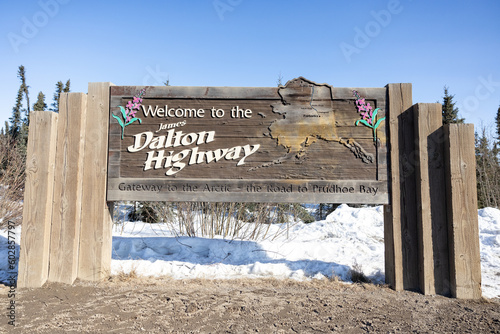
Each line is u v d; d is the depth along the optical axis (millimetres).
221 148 5223
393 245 4930
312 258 6387
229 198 5117
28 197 4887
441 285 4723
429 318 3861
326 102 5230
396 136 5090
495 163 20422
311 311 4035
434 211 4805
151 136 5227
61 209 5000
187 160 5207
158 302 4262
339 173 5129
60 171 5043
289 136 5207
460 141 4727
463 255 4605
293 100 5246
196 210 9383
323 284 5086
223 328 3537
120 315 3852
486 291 4852
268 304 4238
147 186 5148
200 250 6820
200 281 5125
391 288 4969
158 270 5609
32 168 4930
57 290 4641
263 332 3451
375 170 5117
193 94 5273
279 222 10648
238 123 5254
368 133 5168
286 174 5148
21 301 4254
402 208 4973
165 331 3455
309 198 5094
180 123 5254
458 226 4633
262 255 6422
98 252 5051
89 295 4480
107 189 5160
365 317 3871
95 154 5168
